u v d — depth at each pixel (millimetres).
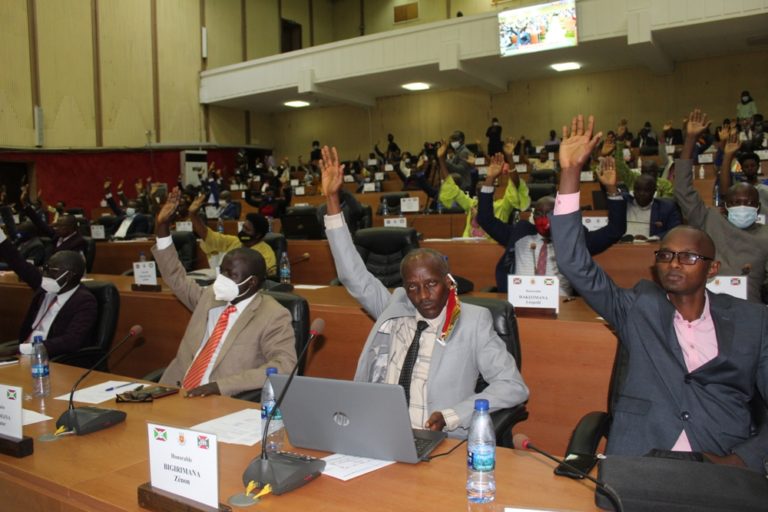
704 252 2047
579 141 2189
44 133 14914
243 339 2885
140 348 4473
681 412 2049
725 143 4406
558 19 13172
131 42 16656
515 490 1573
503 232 4871
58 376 2855
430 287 2309
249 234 5844
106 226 10891
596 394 3012
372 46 15500
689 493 1411
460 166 8320
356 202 7035
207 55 18422
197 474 1506
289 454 1751
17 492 1778
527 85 17281
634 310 2199
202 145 18312
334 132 20234
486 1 19000
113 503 1585
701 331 2131
